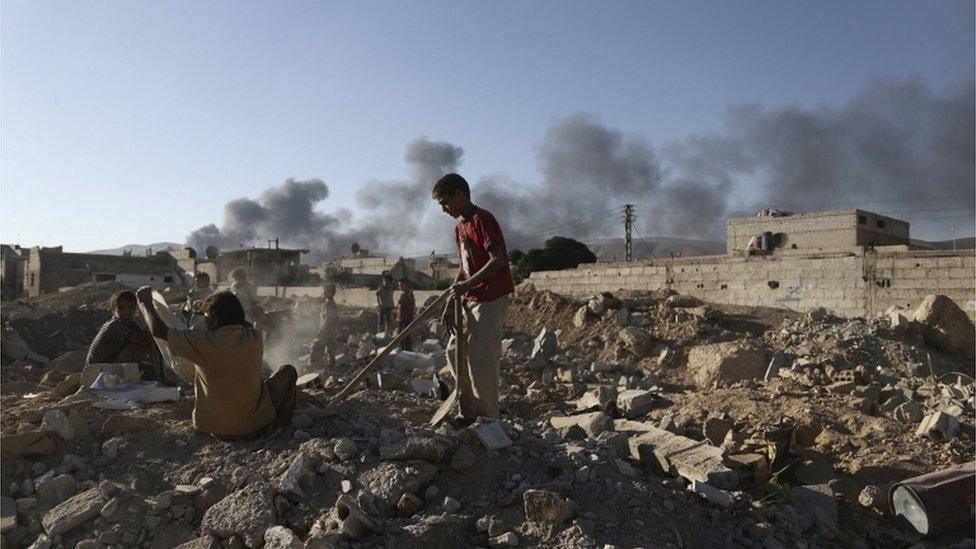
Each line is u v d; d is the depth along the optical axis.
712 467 4.63
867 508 5.05
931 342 14.48
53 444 4.26
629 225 49.28
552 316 16.17
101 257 50.22
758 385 10.13
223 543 3.46
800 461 5.45
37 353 13.46
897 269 19.50
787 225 30.12
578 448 4.31
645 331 13.97
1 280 54.31
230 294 4.45
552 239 43.88
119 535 3.57
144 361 5.95
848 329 14.38
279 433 4.46
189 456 4.24
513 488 3.81
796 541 4.20
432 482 3.87
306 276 48.56
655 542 3.51
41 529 3.67
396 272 48.78
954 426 6.68
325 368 11.16
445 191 4.70
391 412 5.48
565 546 3.30
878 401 8.83
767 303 22.16
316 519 3.61
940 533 4.55
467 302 4.71
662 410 7.90
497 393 4.73
